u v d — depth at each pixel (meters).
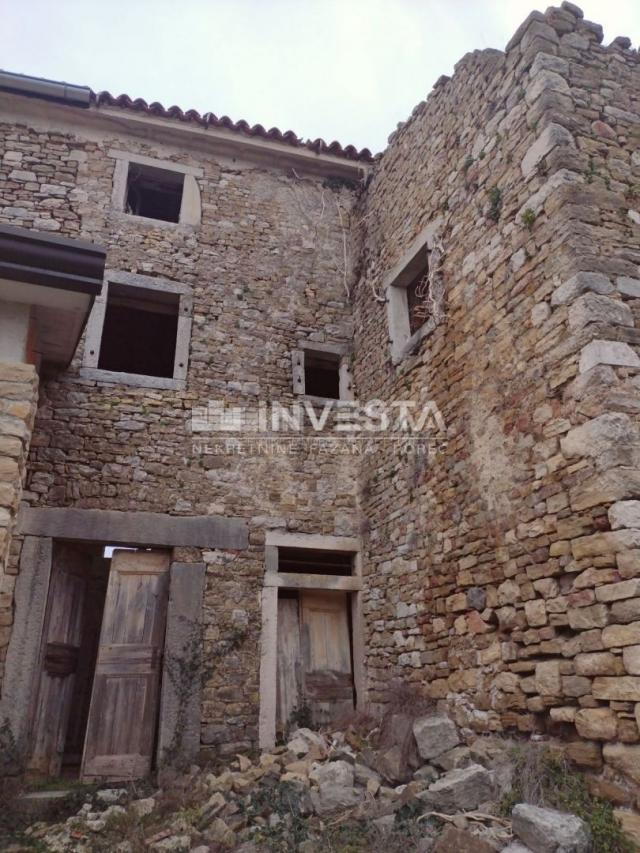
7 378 4.01
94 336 6.29
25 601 5.27
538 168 4.52
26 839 3.89
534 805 3.27
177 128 7.30
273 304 7.17
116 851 3.60
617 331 3.88
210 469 6.24
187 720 5.34
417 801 3.62
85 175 6.92
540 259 4.38
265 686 5.70
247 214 7.44
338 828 3.63
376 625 5.99
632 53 4.98
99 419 6.04
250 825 3.82
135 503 5.88
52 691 5.45
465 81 5.72
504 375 4.60
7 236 4.02
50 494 5.64
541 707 3.79
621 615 3.34
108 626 5.58
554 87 4.56
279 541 6.25
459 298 5.34
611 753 3.26
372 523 6.34
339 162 7.86
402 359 6.23
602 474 3.58
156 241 6.92
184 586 5.76
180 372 6.49
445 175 5.88
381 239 7.09
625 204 4.33
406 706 4.89
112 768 5.17
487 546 4.53
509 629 4.18
